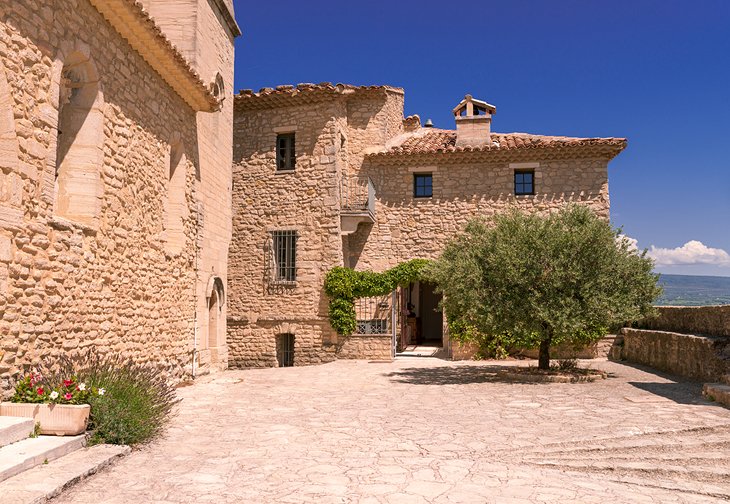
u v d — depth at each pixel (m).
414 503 5.02
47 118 7.23
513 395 11.25
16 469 5.15
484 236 14.06
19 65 6.73
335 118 19.98
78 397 6.48
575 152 19.58
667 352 14.37
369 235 20.69
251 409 9.79
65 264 7.60
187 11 13.56
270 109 20.62
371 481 5.64
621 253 13.60
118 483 5.39
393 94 22.09
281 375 15.07
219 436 7.64
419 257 20.31
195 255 12.99
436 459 6.50
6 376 6.38
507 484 5.62
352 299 19.38
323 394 11.62
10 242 6.46
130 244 9.66
